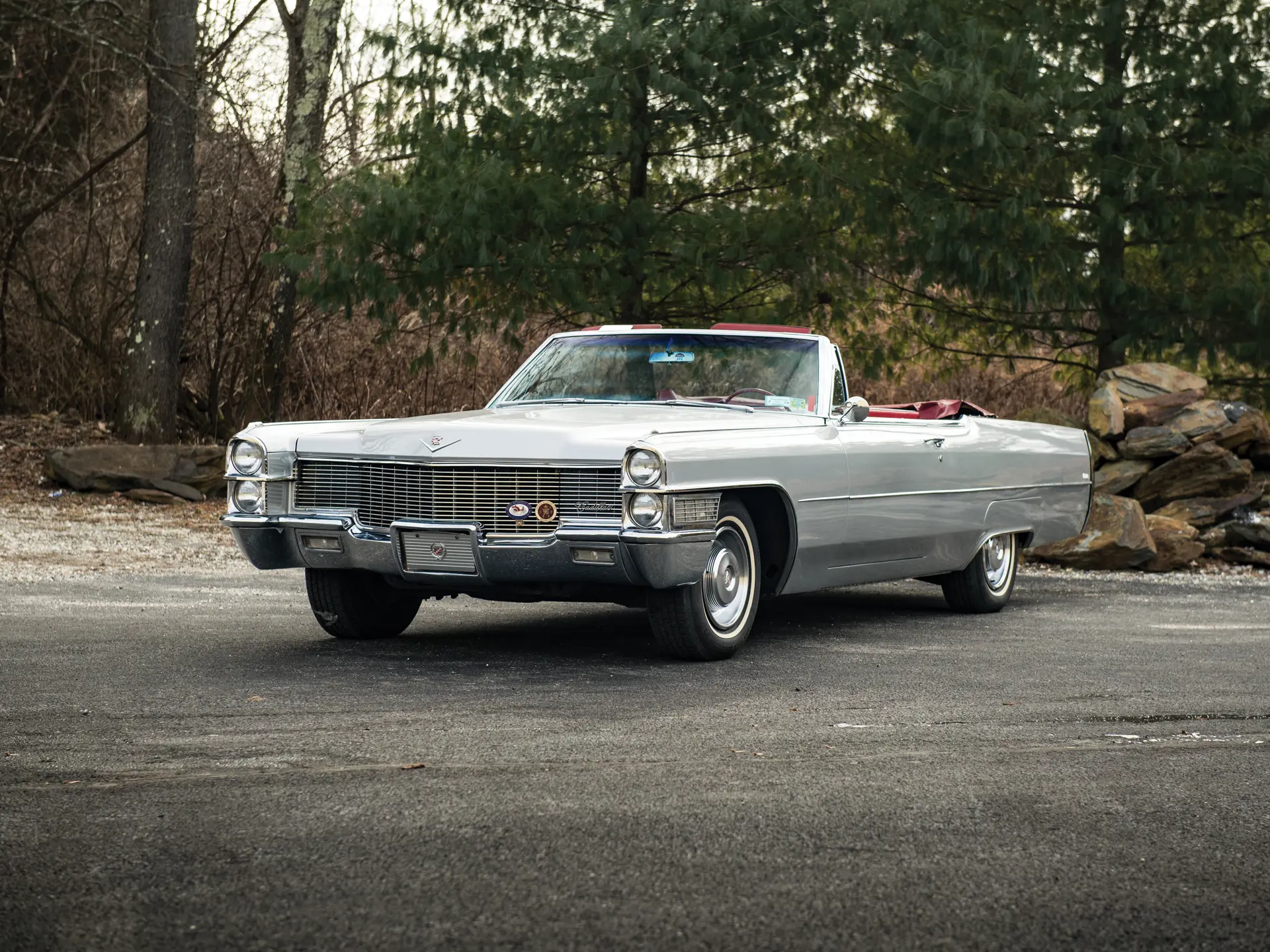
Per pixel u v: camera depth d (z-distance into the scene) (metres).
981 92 13.67
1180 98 14.75
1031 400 21.38
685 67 14.09
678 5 14.20
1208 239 15.12
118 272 19.14
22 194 19.06
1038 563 12.05
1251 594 9.98
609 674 5.92
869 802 3.80
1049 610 8.77
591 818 3.60
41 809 3.65
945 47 14.37
